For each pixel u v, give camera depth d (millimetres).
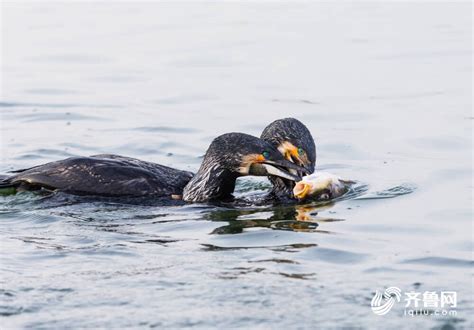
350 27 29281
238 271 10891
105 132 19312
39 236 12453
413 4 33125
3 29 29359
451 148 17625
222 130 19312
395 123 19438
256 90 22344
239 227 12945
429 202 14125
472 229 12672
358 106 20781
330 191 14500
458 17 30484
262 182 16141
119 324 9469
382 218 13312
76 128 19656
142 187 14758
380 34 28141
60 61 25516
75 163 14938
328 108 20719
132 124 19859
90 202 14320
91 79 23734
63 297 10094
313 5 33281
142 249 11812
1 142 18656
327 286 10422
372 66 24344
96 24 30078
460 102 20781
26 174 14914
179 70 24422
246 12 32125
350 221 13188
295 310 9789
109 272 10883
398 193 14711
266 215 13656
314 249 11789
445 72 23516
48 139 18859
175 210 14016
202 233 12641
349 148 17953
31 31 29078
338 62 24859
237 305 9906
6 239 12297
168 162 17375
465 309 9836
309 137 15352
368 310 9805
